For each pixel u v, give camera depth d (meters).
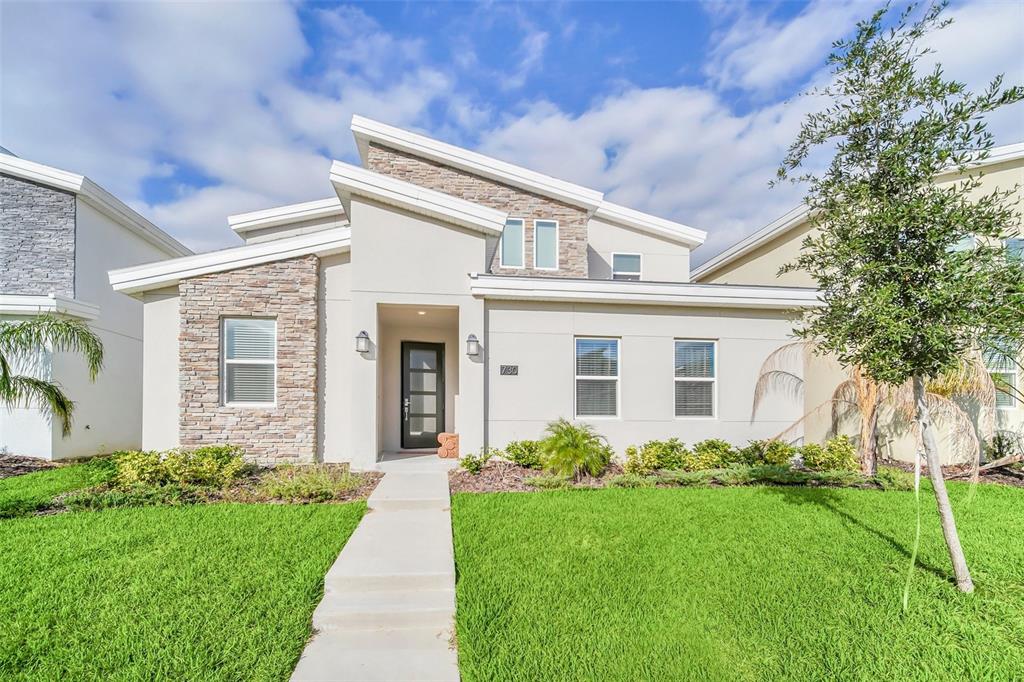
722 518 6.18
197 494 7.11
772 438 10.11
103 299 13.07
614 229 15.40
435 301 9.38
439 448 10.68
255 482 7.96
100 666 3.29
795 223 13.34
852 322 4.23
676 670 3.32
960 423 8.70
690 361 10.18
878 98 4.13
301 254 9.45
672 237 15.41
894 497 7.24
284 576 4.51
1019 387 10.11
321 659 3.56
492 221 9.35
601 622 3.86
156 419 9.24
